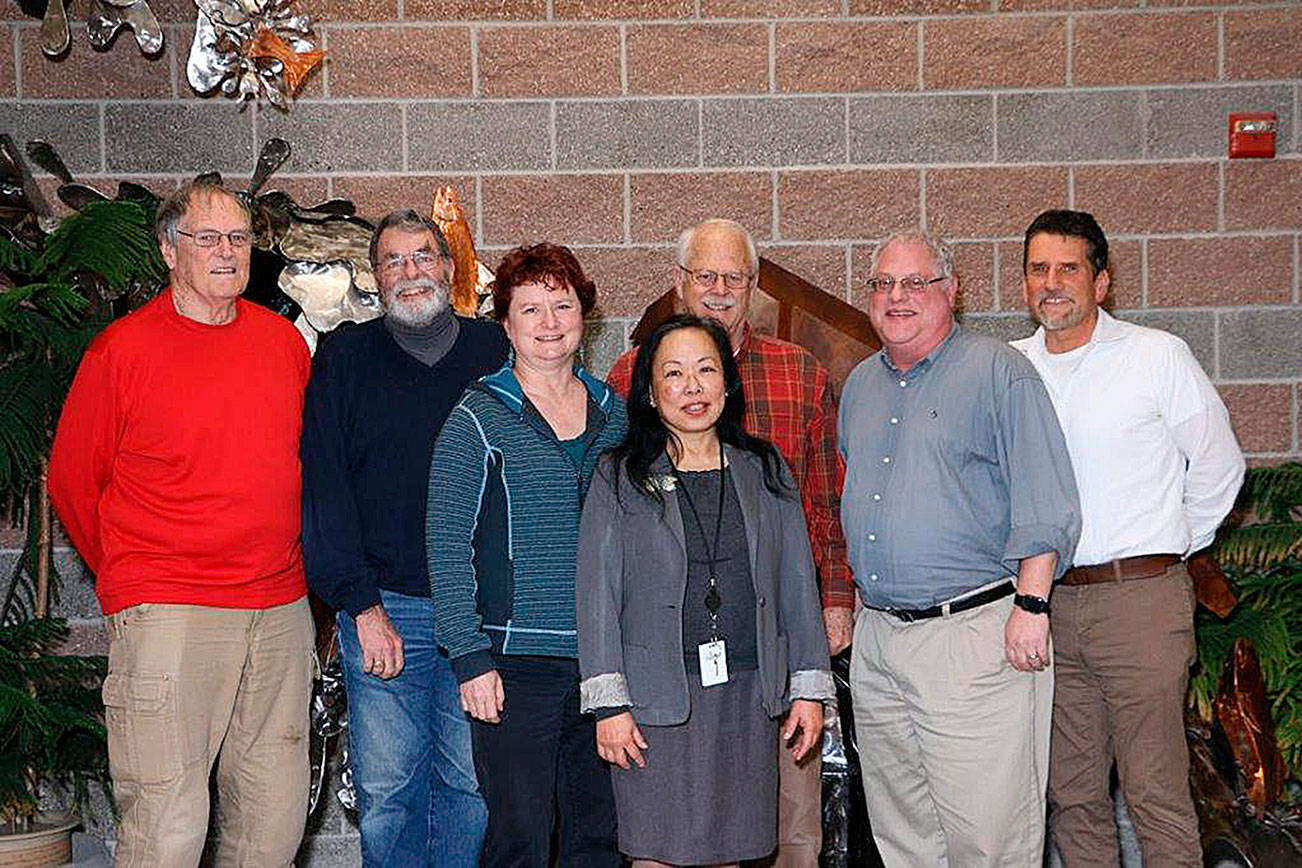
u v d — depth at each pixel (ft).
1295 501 12.83
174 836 9.63
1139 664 10.25
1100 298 10.55
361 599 9.66
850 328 12.82
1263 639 11.59
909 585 9.70
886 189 13.78
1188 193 13.78
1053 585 10.15
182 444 9.61
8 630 11.65
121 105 13.64
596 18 13.65
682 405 9.09
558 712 9.33
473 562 9.31
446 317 9.97
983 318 13.85
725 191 13.78
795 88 13.73
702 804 9.00
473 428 9.35
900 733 10.09
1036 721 9.77
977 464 9.69
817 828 10.87
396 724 9.91
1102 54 13.69
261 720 10.11
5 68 13.57
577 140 13.73
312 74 13.66
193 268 9.65
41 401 11.28
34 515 12.25
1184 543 10.42
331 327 12.30
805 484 10.75
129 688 9.62
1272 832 11.20
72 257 11.46
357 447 9.84
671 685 8.94
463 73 13.67
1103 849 10.82
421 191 13.75
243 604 9.83
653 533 9.04
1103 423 10.33
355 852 13.62
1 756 11.30
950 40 13.67
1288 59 13.67
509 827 9.28
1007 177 13.76
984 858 9.61
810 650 9.45
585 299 9.59
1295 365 13.88
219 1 13.53
